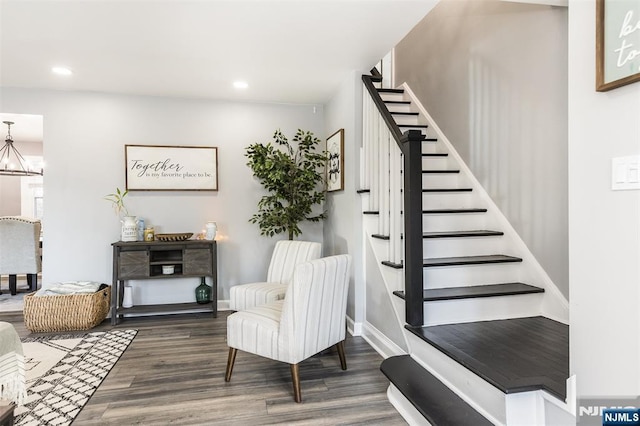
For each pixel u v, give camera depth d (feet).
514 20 9.60
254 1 7.38
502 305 8.70
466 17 11.73
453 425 5.65
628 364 4.17
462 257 9.83
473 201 11.33
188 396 7.53
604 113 4.37
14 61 10.38
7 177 22.22
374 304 10.55
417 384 6.97
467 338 7.45
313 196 14.38
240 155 14.48
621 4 4.09
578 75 4.69
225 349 10.18
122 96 13.50
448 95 12.80
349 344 10.57
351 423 6.59
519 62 9.43
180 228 14.03
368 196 11.15
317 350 7.96
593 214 4.52
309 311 7.58
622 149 4.17
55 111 12.96
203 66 10.84
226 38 9.03
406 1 7.42
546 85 8.58
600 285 4.45
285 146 14.82
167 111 13.89
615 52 4.15
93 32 8.66
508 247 9.87
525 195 9.30
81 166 13.21
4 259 16.02
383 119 9.62
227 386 7.98
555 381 5.61
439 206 11.30
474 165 11.39
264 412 6.93
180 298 14.01
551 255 8.56
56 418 6.68
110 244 13.42
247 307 10.85
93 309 11.86
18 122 16.70
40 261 17.06
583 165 4.63
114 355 9.71
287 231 14.66
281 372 8.70
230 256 14.44
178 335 11.35
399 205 8.89
